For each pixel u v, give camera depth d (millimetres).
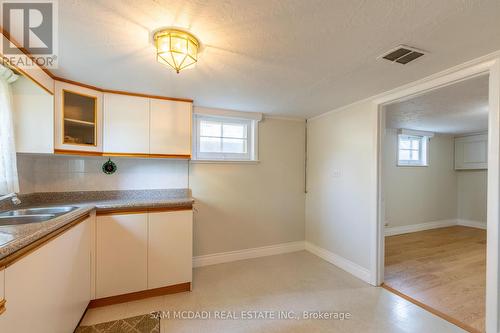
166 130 2420
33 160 2156
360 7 1083
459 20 1174
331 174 3016
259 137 3203
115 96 2230
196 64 1675
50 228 1172
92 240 1951
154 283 2152
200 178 2896
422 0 1035
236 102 2627
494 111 1534
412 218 4598
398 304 2068
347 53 1518
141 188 2607
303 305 2051
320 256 3180
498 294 1549
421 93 2020
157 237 2158
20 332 980
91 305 1979
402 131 4371
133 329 1733
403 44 1410
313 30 1269
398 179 4445
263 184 3234
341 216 2852
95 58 1584
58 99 1894
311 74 1846
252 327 1765
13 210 1756
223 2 1055
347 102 2625
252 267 2834
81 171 2363
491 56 1524
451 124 3912
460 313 1938
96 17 1157
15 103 1742
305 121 3498
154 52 1502
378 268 2408
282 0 1041
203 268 2805
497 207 1533
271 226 3285
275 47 1446
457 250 3502
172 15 1143
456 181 5117
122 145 2254
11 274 929
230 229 3051
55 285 1307
